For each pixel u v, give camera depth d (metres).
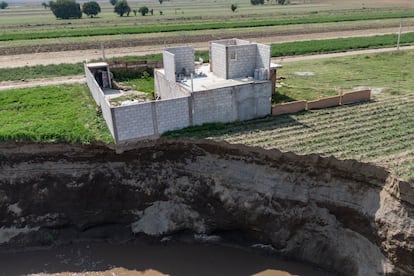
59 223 20.61
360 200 17.48
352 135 21.36
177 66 26.55
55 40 53.00
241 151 20.02
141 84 31.86
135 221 20.84
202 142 20.56
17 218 20.44
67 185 20.66
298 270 18.58
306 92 29.30
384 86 30.39
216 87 22.81
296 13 94.56
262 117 24.12
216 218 20.23
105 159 20.81
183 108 21.47
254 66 25.50
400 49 44.09
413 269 15.59
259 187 19.41
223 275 18.53
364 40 49.66
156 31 59.72
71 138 20.59
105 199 20.75
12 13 131.62
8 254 19.94
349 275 17.70
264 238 19.62
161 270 18.88
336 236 18.16
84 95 29.45
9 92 29.91
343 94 26.09
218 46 25.02
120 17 95.06
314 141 20.52
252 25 65.81
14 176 20.66
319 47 45.44
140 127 20.55
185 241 20.48
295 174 18.98
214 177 20.28
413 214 15.63
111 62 34.53
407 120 23.31
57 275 18.64
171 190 20.77
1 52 45.47
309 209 18.61
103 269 18.97
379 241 16.50
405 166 17.38
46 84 32.78
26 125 22.38
